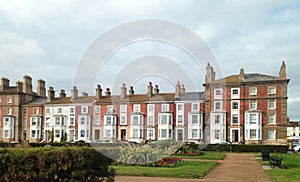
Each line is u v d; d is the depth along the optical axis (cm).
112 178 812
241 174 1361
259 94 4425
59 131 5459
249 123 4375
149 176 1200
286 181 1165
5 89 5988
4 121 5794
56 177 677
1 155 629
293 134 9269
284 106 4306
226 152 3309
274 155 2773
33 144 3538
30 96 6028
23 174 637
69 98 5650
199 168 1459
